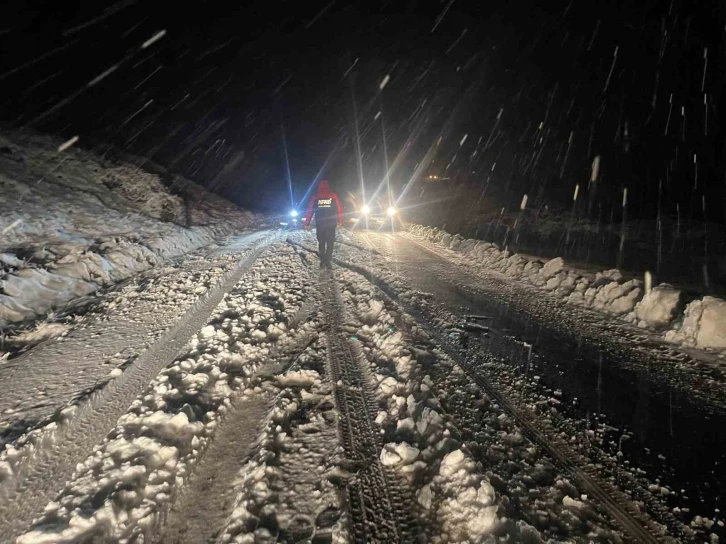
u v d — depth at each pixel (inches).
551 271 282.8
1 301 215.9
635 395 128.8
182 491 88.6
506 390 129.4
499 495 83.5
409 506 84.0
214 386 130.8
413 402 116.0
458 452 91.7
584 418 115.1
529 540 73.3
